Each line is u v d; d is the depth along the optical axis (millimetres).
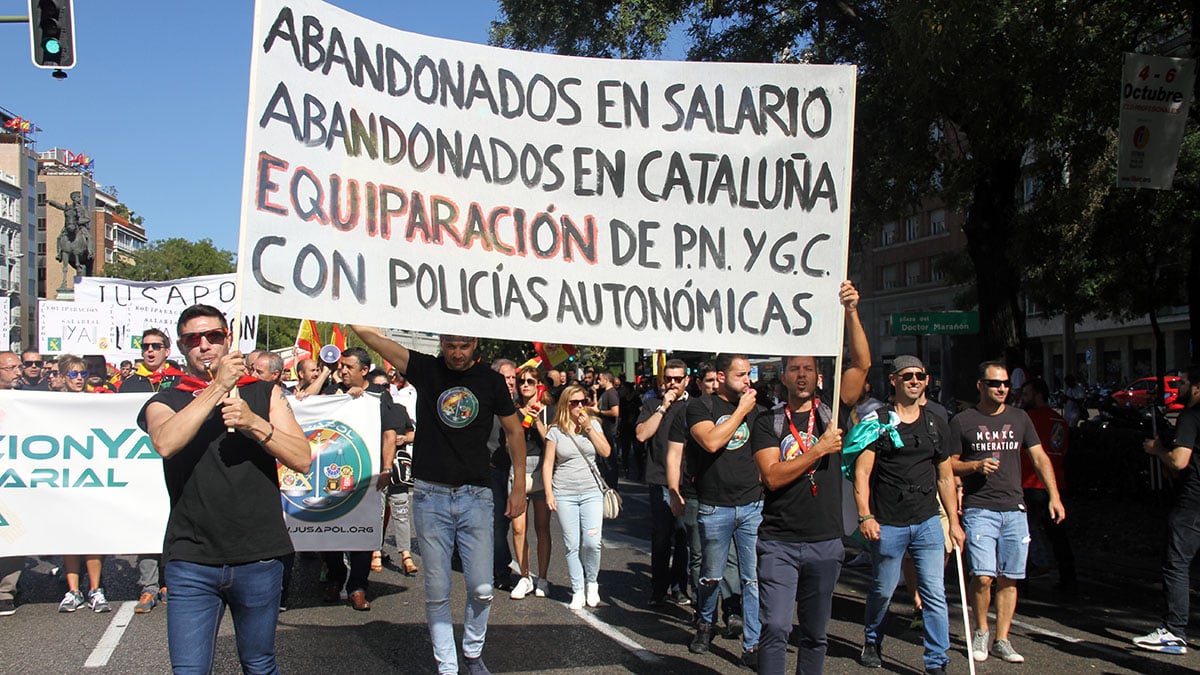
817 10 14531
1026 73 10195
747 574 6086
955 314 18719
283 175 4430
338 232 4582
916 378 5785
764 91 5223
